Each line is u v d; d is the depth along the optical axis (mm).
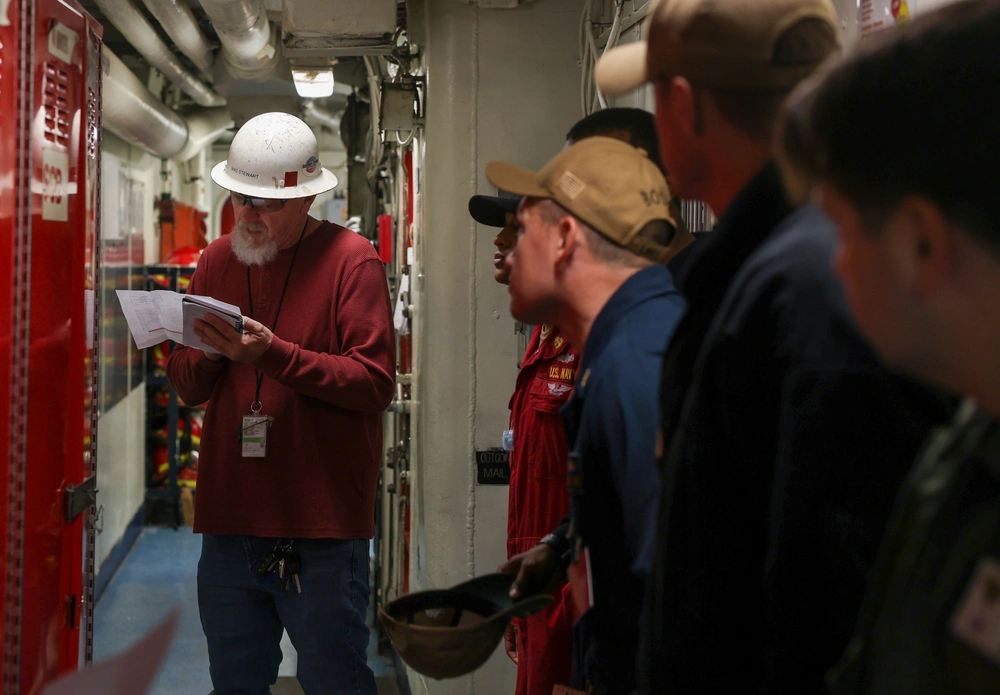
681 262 1242
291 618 2445
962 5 559
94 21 2205
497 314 2746
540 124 2725
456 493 2756
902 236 547
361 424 2445
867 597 660
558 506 1846
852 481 688
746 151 864
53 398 1977
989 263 516
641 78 995
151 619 4492
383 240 4285
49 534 1970
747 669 815
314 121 7473
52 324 1960
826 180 599
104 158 4969
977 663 552
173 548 5848
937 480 616
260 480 2387
